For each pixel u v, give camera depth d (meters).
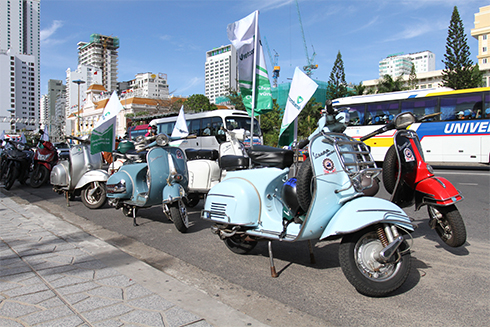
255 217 3.80
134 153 6.28
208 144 16.78
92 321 2.60
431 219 4.22
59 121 67.69
